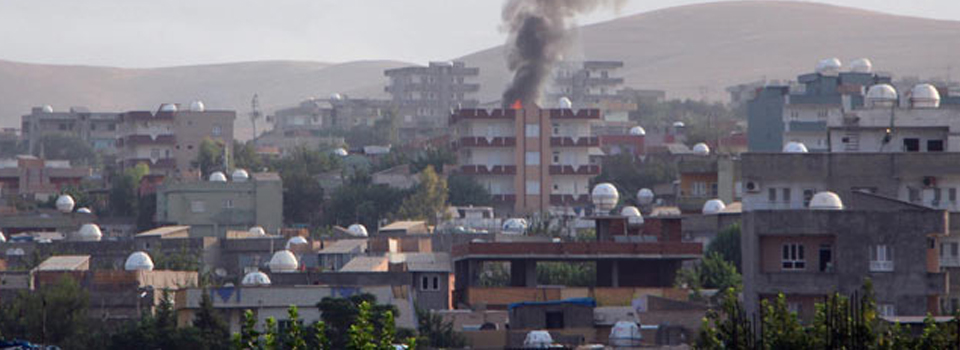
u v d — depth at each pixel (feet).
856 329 513.86
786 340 532.32
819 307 540.93
